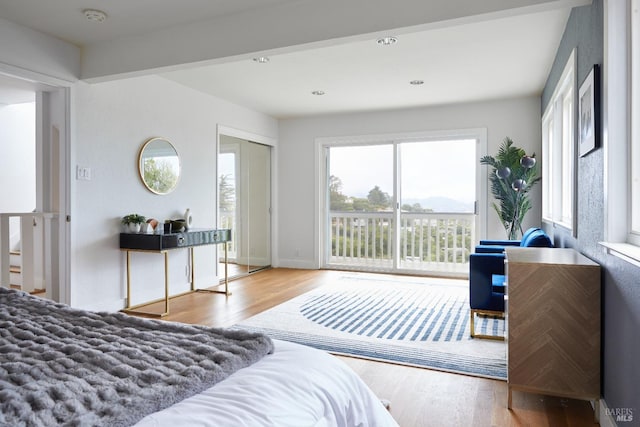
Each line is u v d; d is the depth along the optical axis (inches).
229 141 225.3
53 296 149.9
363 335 128.6
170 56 130.0
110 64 139.3
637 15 73.9
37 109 156.3
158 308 162.6
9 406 34.5
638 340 60.9
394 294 185.2
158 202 176.9
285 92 201.8
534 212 210.8
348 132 249.9
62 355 46.8
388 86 191.5
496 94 205.9
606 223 78.4
